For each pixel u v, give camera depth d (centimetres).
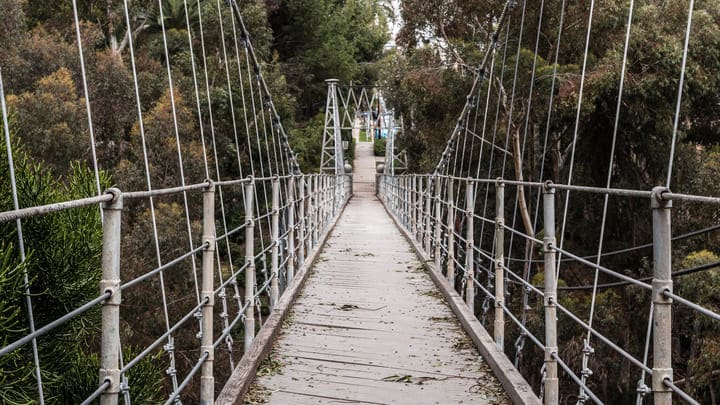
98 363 355
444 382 407
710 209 1435
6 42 1518
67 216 356
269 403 370
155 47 2250
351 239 1202
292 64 3384
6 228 336
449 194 691
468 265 562
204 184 324
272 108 1016
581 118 1583
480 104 1711
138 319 1247
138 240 1327
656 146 1552
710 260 1216
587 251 1706
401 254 986
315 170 3191
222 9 2377
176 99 1683
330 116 3503
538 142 1816
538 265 1806
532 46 1686
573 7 1548
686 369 1395
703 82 1486
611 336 1450
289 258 675
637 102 1480
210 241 337
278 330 516
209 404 336
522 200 1448
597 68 1477
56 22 1872
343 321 558
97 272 360
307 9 3331
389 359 454
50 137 1348
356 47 4306
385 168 3300
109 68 1656
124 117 1661
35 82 1481
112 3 2011
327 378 413
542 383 348
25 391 320
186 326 1312
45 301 345
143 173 1534
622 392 1438
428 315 582
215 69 2236
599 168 1714
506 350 1496
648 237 1616
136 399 377
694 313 1226
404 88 1966
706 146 1703
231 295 1496
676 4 1520
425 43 1941
